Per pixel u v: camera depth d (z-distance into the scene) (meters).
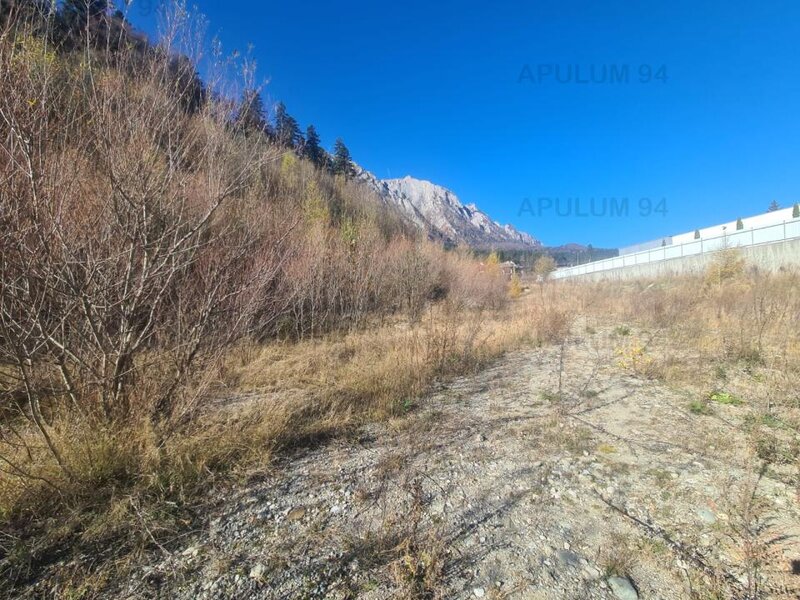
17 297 2.49
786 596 1.72
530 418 4.03
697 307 10.24
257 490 2.68
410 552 2.06
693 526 2.24
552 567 1.96
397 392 4.77
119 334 3.05
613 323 10.94
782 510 2.32
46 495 2.31
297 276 8.56
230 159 3.48
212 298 3.47
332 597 1.78
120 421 2.96
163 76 3.06
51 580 1.85
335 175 19.73
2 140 2.42
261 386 4.99
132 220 2.98
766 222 29.61
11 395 2.79
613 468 2.94
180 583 1.85
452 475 2.91
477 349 7.04
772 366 5.05
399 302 14.12
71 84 2.74
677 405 4.16
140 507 2.36
